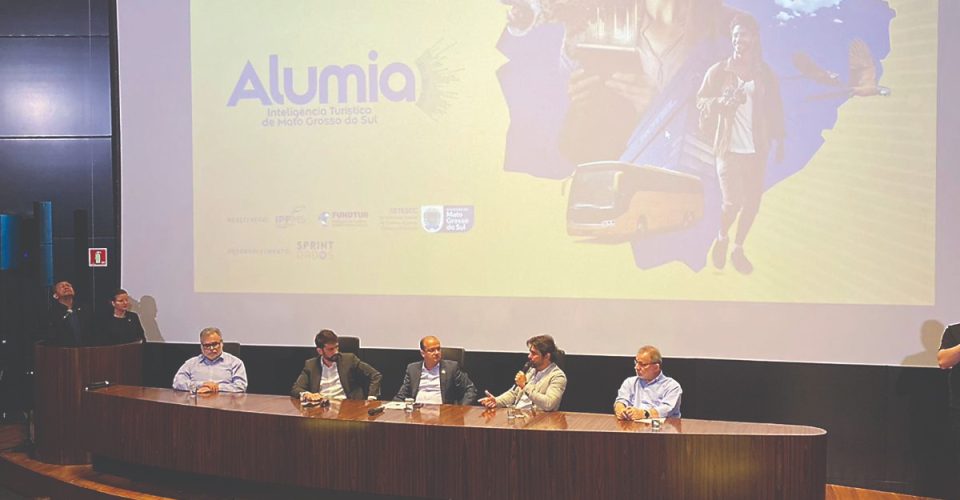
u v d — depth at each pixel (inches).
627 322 212.4
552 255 216.8
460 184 222.5
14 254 261.6
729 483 149.5
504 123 219.1
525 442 156.9
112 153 248.1
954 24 189.9
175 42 239.9
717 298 206.2
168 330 242.4
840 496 193.8
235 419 178.4
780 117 200.5
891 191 194.7
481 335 221.9
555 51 215.3
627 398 177.8
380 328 228.5
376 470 165.8
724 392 206.5
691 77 206.2
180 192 240.7
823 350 200.5
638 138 210.1
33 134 263.4
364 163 228.7
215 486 189.3
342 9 229.3
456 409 177.3
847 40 196.1
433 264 224.8
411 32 225.0
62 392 220.8
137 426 191.6
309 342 233.6
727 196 204.5
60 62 262.1
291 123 233.1
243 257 237.1
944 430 193.9
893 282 195.6
